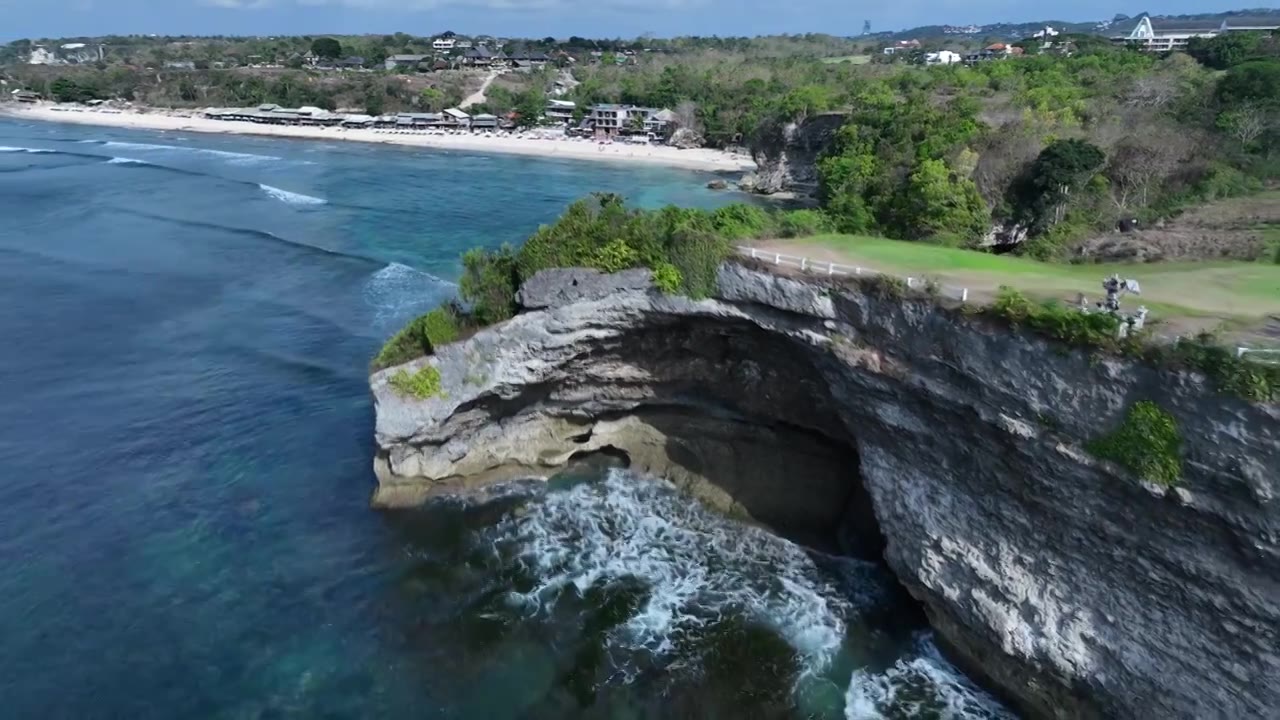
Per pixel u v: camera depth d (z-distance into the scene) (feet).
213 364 160.15
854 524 104.63
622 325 109.81
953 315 79.71
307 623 92.53
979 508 81.92
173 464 124.47
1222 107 193.16
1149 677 70.08
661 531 109.50
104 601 95.45
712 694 82.64
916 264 103.14
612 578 99.91
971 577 83.15
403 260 235.40
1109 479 69.51
